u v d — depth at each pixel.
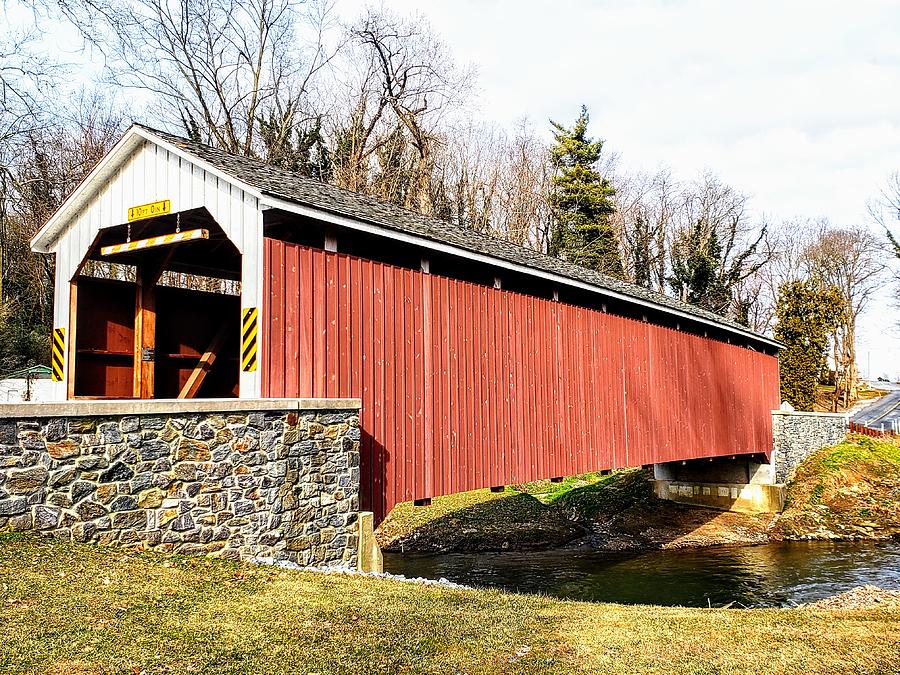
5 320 23.64
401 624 5.68
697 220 47.97
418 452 9.77
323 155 29.84
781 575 14.68
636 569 15.31
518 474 11.66
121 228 9.49
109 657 4.32
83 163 25.88
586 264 37.00
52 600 4.87
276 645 4.89
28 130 19.00
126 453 6.11
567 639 5.73
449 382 10.45
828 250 54.09
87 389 9.61
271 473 7.21
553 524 19.44
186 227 9.81
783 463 21.58
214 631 4.97
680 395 16.98
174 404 6.39
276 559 7.19
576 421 13.24
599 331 14.19
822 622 6.36
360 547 8.11
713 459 21.41
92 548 5.80
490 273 11.86
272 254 8.05
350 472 8.11
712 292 40.41
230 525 6.80
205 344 11.09
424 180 31.23
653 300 16.05
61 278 9.87
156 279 10.17
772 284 56.56
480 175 38.28
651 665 5.17
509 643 5.51
